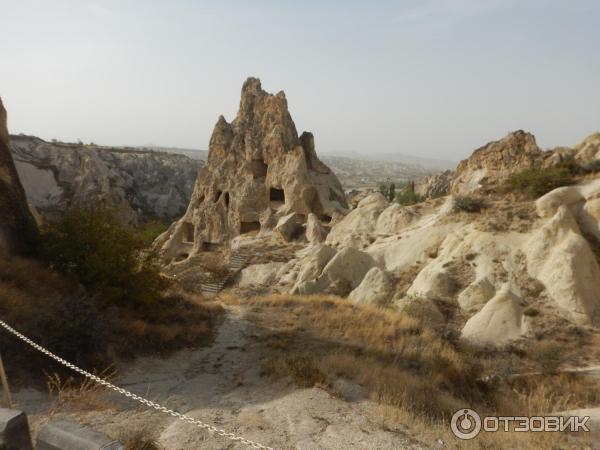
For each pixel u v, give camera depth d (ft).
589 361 55.06
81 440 15.94
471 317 67.21
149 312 52.95
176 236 160.86
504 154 121.29
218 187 158.51
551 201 82.17
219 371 41.11
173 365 42.09
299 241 129.59
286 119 155.12
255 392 35.17
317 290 90.53
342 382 35.63
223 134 164.96
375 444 26.48
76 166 268.62
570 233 74.08
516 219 84.58
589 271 69.36
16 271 45.55
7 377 30.45
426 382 39.14
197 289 86.43
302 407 31.19
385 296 81.00
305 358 40.65
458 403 36.35
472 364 48.88
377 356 45.83
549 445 29.04
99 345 38.06
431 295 74.13
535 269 73.72
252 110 162.81
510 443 28.73
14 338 33.50
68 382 31.50
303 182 142.10
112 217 54.34
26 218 55.93
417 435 28.14
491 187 102.83
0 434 15.99
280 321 59.93
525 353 56.18
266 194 151.12
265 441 26.58
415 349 49.75
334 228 120.16
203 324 54.65
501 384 44.65
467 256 81.10
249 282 112.98
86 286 50.29
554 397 42.96
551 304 67.72
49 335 35.09
